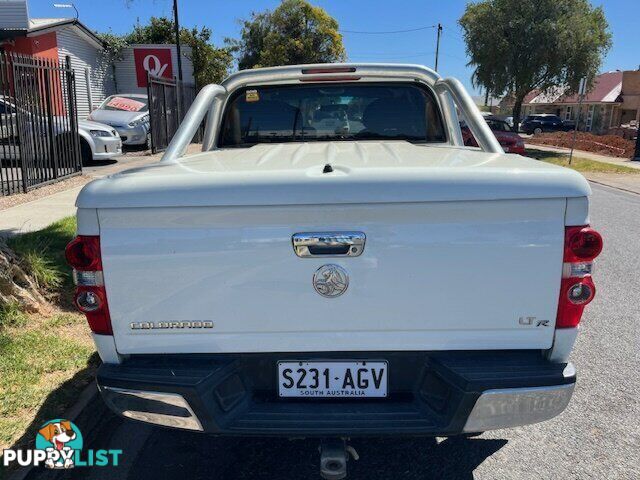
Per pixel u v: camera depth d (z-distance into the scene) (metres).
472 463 3.08
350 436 2.23
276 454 3.15
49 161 10.57
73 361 3.84
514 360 2.28
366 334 2.25
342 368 2.30
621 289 6.11
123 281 2.21
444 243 2.15
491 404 2.19
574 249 2.16
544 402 2.22
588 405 3.70
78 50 21.72
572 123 50.16
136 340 2.28
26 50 18.34
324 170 2.24
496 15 24.19
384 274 2.18
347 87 4.30
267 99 4.33
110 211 2.16
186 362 2.30
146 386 2.22
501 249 2.15
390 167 2.26
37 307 4.52
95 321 2.27
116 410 2.31
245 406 2.31
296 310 2.22
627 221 9.99
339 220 2.14
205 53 29.02
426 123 4.36
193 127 3.54
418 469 3.03
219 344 2.27
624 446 3.24
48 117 10.37
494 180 2.11
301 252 2.16
